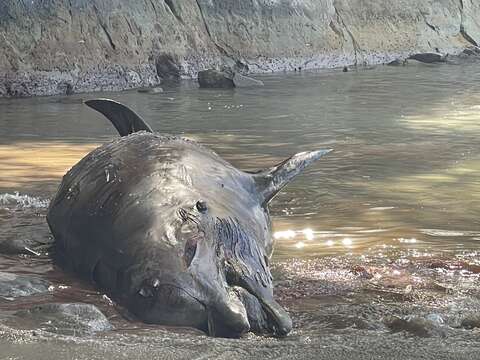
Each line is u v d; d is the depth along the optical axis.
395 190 8.19
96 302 4.94
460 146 10.70
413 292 5.23
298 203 7.68
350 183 8.49
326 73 22.38
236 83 18.44
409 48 27.03
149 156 5.82
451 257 6.03
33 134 11.62
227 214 5.16
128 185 5.48
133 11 19.83
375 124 12.66
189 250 4.62
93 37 18.56
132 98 16.39
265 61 22.62
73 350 3.67
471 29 29.48
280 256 6.06
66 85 17.42
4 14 17.27
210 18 22.12
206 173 5.68
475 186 8.36
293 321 4.68
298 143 10.82
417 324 4.40
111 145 6.33
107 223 5.29
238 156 9.83
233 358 3.64
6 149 10.39
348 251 6.21
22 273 5.65
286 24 23.78
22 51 17.23
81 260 5.52
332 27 25.25
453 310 4.83
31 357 3.57
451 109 14.59
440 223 7.00
